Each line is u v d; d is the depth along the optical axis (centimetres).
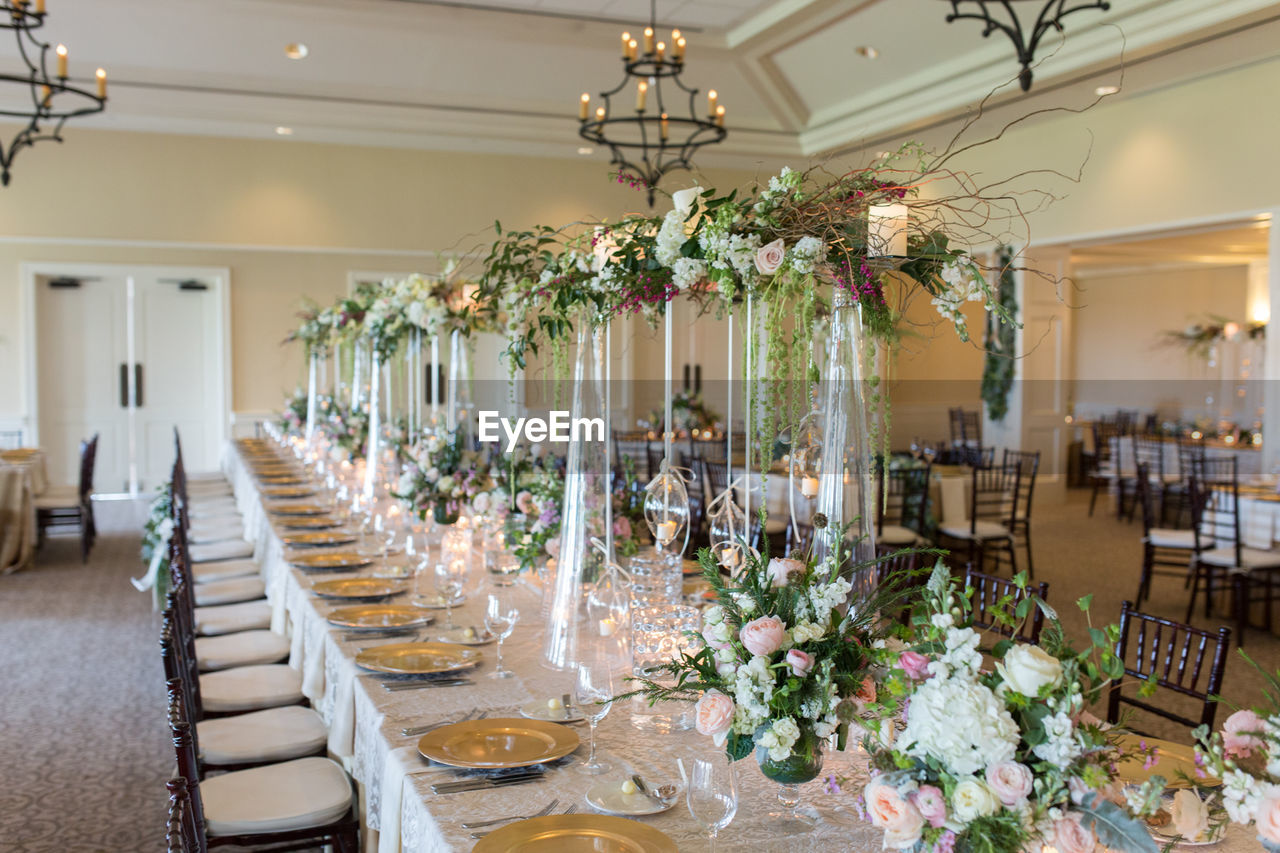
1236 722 144
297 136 1036
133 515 1044
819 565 195
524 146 1061
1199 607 682
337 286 1133
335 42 871
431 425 543
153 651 576
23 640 596
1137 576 774
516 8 795
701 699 159
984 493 869
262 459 818
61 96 893
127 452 1144
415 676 252
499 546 300
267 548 499
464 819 175
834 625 165
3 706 482
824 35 827
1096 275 1614
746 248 219
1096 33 666
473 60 912
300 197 1073
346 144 1080
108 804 376
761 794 186
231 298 1106
